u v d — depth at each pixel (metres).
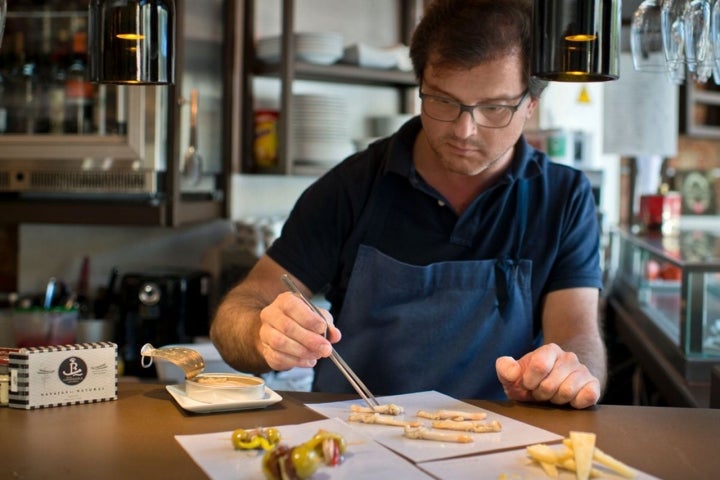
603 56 1.13
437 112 1.51
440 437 1.15
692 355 2.06
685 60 1.45
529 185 1.74
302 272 1.75
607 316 3.41
